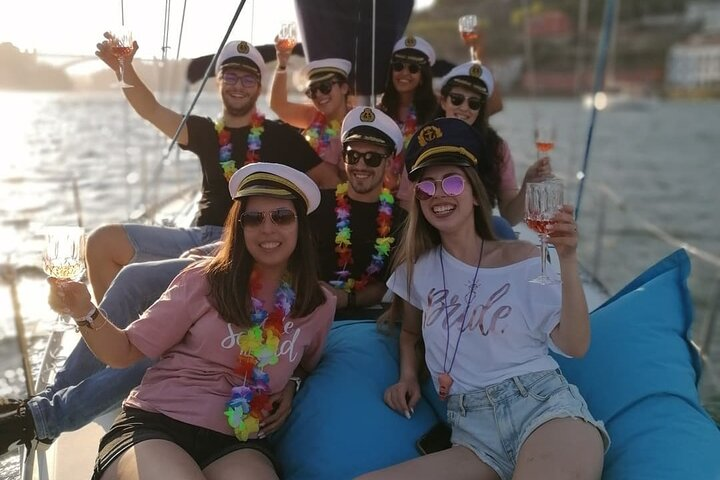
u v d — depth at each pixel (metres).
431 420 2.69
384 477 2.29
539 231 2.29
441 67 5.34
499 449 2.38
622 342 2.77
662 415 2.52
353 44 4.49
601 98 4.95
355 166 3.26
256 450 2.40
